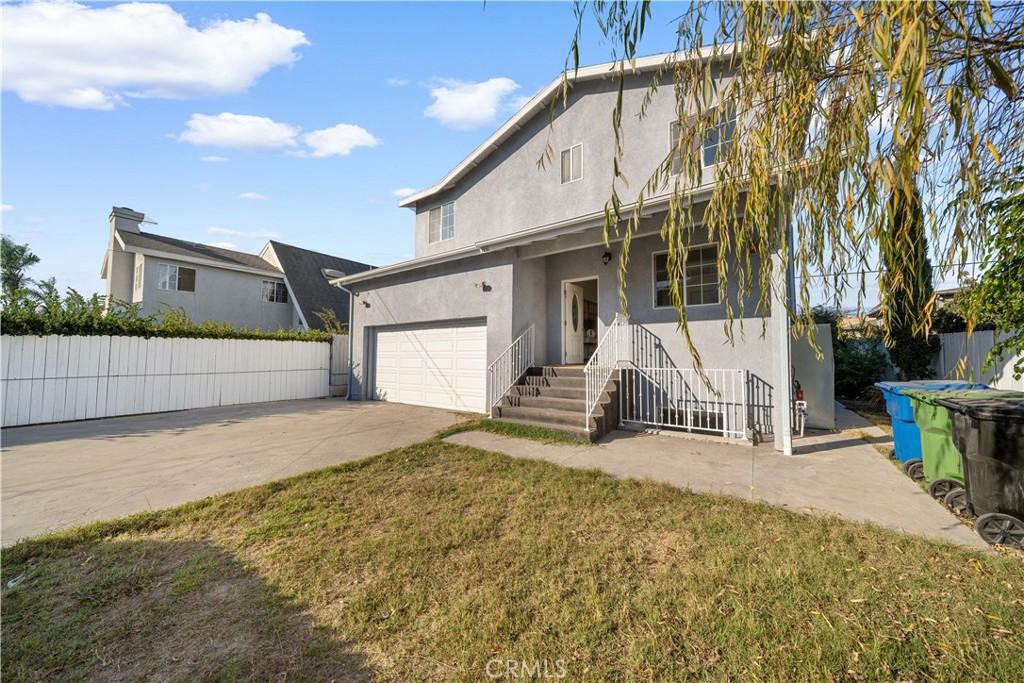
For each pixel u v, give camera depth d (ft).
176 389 35.83
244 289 60.85
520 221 35.50
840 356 39.40
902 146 5.65
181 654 7.16
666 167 8.17
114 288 54.24
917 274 7.17
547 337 33.17
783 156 6.98
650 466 17.33
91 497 14.51
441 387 36.01
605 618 7.78
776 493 13.97
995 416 10.23
